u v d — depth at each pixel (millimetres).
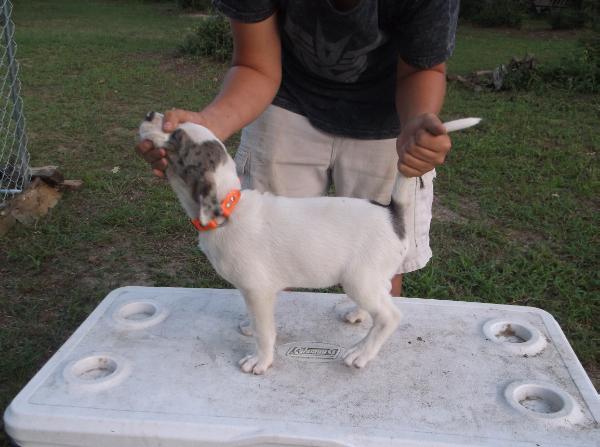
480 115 3920
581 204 2566
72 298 1806
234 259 1012
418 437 941
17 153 2561
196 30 5809
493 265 2025
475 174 2857
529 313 1303
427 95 1139
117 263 2020
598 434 957
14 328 1652
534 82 4711
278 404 1009
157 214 2334
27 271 1947
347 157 1328
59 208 2354
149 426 960
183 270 1993
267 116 1311
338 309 1300
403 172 984
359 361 1094
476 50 6820
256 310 1055
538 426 969
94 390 1033
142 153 998
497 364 1127
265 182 1370
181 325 1236
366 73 1248
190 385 1054
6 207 2240
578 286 1925
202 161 962
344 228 1012
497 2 9133
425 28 1092
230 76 1180
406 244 1041
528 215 2404
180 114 1021
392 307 1062
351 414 988
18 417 977
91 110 3773
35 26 7402
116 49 5840
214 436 950
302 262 1013
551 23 8898
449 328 1237
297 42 1181
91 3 10102
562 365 1131
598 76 4633
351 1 1075
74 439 971
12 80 2412
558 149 3234
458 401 1025
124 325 1229
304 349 1160
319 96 1281
